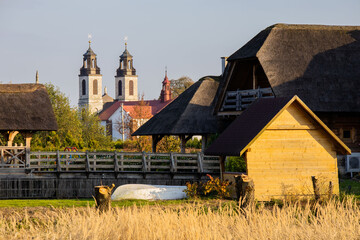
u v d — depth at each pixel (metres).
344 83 48.88
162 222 21.94
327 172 34.38
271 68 48.84
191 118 57.31
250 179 27.55
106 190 26.83
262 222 22.27
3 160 51.50
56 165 52.19
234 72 53.06
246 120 36.16
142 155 52.44
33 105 55.44
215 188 35.41
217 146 36.47
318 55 50.47
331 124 49.16
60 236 20.55
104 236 20.59
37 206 33.12
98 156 56.22
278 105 34.16
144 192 36.44
